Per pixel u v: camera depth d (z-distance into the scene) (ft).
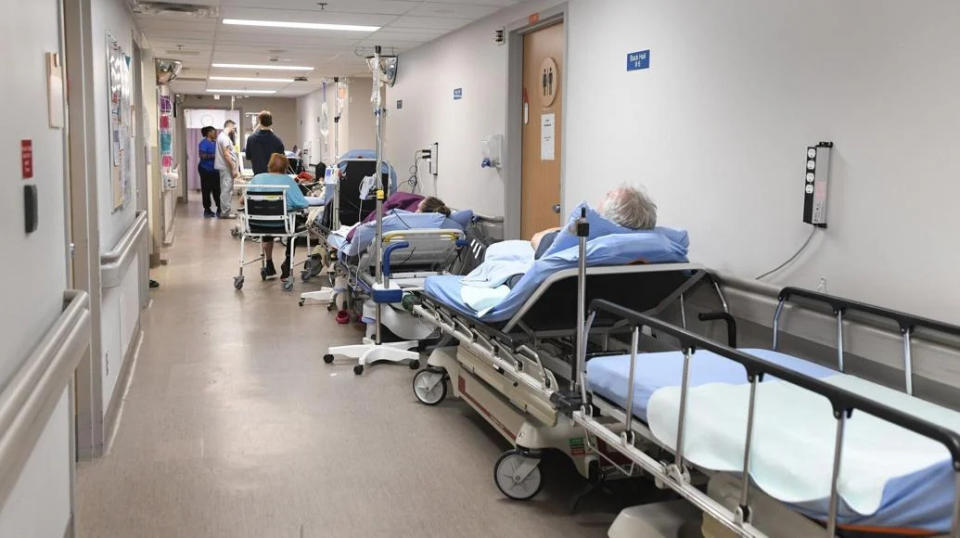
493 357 10.81
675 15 13.12
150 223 28.22
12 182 5.65
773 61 10.94
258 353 17.15
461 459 11.50
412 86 28.99
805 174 10.34
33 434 5.37
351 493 10.31
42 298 6.82
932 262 8.70
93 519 9.46
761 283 10.71
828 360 10.03
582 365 8.79
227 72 40.16
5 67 5.45
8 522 5.44
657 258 10.71
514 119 20.33
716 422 6.80
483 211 22.41
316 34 25.26
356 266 18.90
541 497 10.29
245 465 11.18
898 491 5.37
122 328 14.61
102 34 12.92
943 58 8.45
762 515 6.52
